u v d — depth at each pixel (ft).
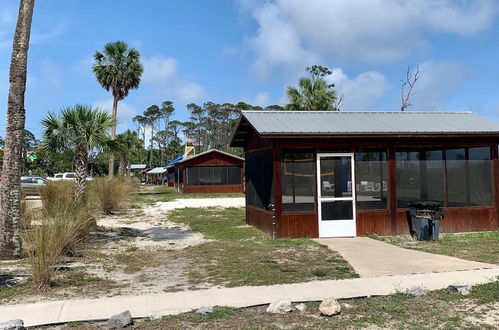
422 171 43.01
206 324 17.88
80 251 35.14
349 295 21.71
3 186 32.68
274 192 40.75
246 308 20.07
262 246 36.58
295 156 40.96
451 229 43.29
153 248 37.47
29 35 34.19
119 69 122.01
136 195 109.50
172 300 21.34
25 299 22.08
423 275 25.63
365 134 40.65
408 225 42.22
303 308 19.79
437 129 42.68
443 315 18.58
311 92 107.55
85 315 19.17
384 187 42.27
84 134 49.42
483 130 42.63
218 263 30.37
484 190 44.16
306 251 34.09
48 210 36.32
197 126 396.78
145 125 409.08
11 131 33.09
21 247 32.81
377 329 17.15
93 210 47.60
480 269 26.96
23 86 33.68
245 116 46.09
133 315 19.15
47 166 219.82
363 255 32.17
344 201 41.47
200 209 75.15
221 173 130.82
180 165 135.74
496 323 17.53
